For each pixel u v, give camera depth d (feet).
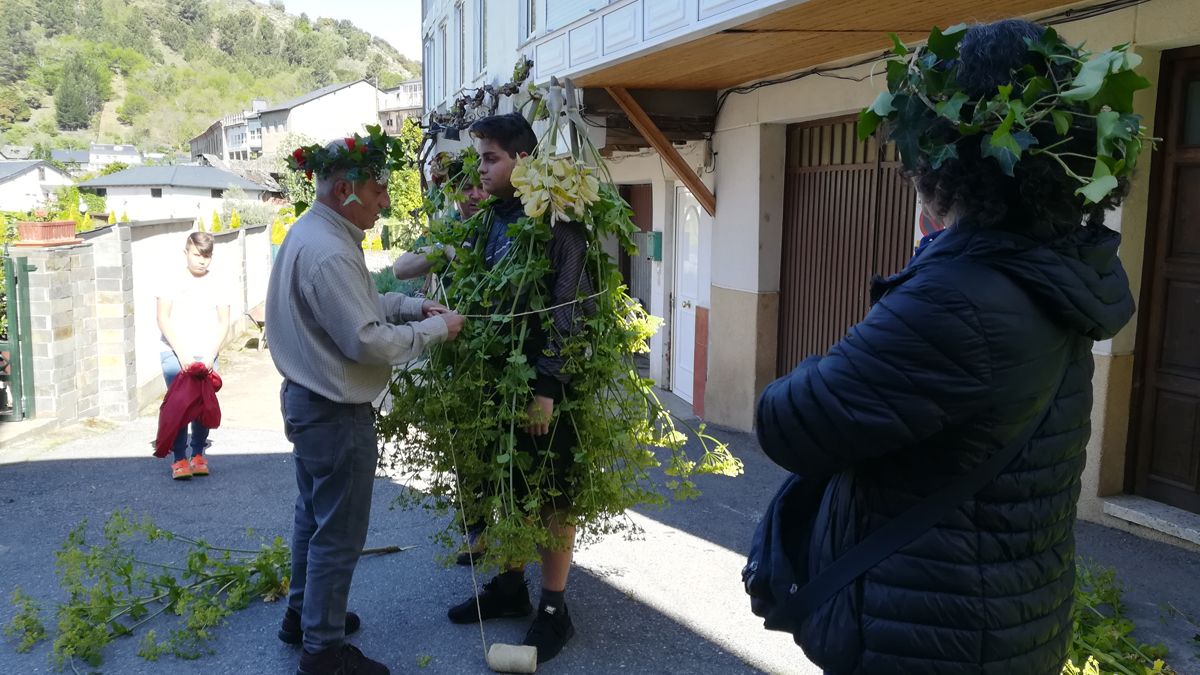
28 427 23.39
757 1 15.16
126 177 181.57
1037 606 5.35
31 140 580.71
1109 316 5.25
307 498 10.91
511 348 10.41
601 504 10.68
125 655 11.63
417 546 15.12
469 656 11.41
